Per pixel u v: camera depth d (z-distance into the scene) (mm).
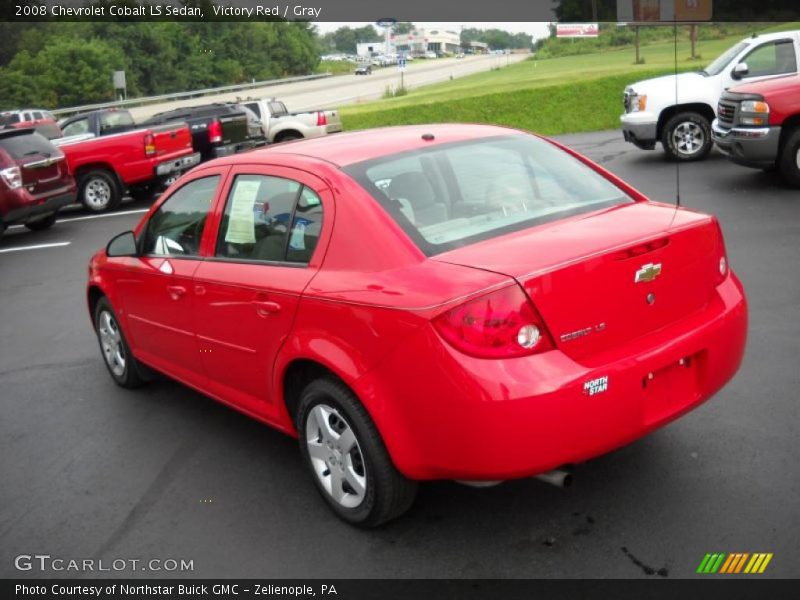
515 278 3121
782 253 7766
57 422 5559
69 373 6578
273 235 4098
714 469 4004
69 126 18062
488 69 68688
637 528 3574
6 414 5820
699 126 14000
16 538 4090
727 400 4758
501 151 4234
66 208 17172
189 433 5141
